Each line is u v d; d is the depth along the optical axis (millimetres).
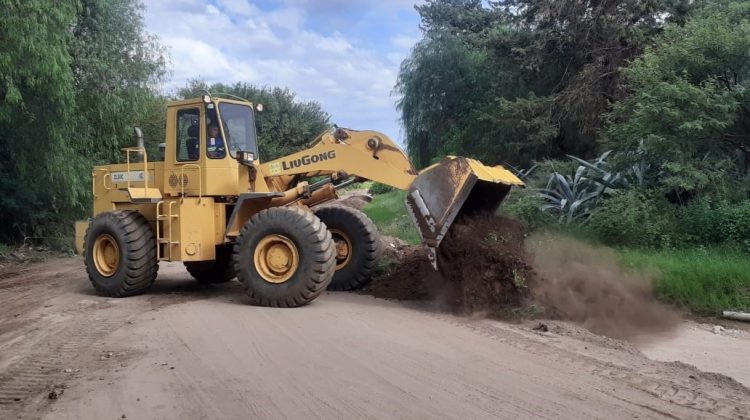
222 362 5980
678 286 9273
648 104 12031
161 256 10172
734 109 11820
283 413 4707
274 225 8766
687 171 11742
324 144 9852
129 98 19406
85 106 18234
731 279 9281
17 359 6336
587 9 20328
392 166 9438
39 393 5324
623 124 13430
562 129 21453
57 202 19047
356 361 5961
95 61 17703
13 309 9375
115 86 18750
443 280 9078
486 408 4754
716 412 4703
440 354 6219
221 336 6961
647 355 6969
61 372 5855
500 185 9141
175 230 9867
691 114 11836
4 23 13195
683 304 9156
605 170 14289
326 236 8812
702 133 12000
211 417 4672
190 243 9711
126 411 4832
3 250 17453
